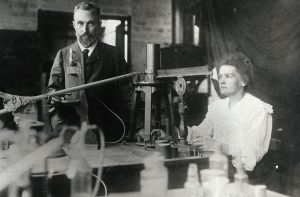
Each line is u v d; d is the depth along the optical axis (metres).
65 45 5.36
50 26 5.28
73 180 1.55
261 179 2.34
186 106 2.23
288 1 3.37
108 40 6.14
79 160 1.56
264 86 3.60
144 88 2.35
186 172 1.92
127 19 5.66
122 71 2.88
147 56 2.35
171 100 2.41
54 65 2.74
